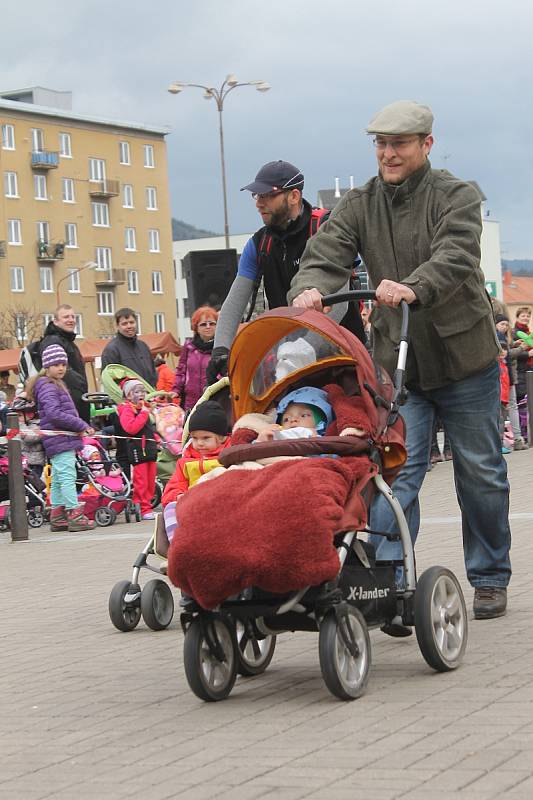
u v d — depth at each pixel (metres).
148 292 115.12
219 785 4.96
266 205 8.70
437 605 6.66
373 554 6.70
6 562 13.34
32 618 9.63
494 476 7.93
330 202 115.25
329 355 7.11
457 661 6.70
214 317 14.46
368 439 6.60
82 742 5.84
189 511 6.03
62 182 107.81
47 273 106.19
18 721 6.36
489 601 8.01
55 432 16.20
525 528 12.22
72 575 11.87
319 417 6.84
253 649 7.00
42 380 16.30
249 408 7.12
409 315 7.57
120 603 8.77
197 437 8.31
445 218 7.43
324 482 6.02
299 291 7.50
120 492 16.89
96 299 110.31
